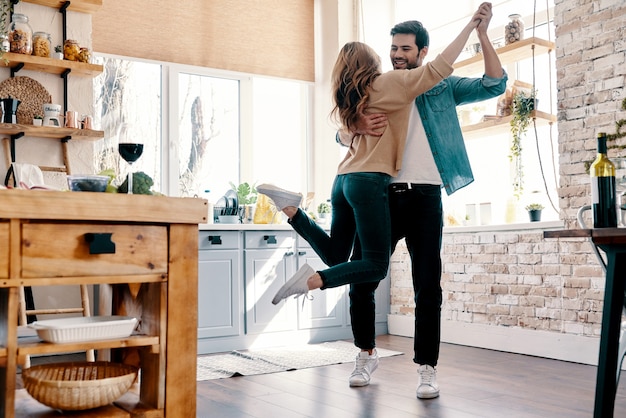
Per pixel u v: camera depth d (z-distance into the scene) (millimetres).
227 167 5625
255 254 4738
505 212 4664
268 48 5789
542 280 4195
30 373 1860
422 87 2984
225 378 3609
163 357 1850
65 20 4387
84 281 1746
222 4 5570
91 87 4492
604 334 2186
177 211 1877
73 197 1719
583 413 2740
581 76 4023
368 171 3057
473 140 5207
